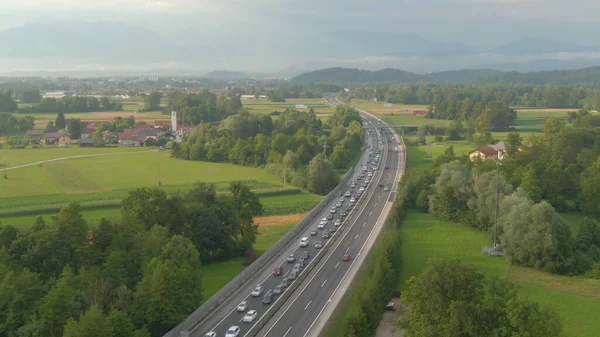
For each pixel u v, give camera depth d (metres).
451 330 77.50
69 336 79.69
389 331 98.81
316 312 105.94
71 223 116.50
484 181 167.00
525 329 74.69
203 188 154.75
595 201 185.75
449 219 177.00
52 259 109.44
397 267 119.38
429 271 83.94
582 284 124.94
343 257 139.50
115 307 94.19
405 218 181.75
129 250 117.25
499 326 77.62
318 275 127.25
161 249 114.81
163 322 95.06
